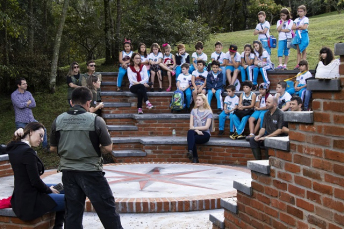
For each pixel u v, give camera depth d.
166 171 8.23
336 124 3.11
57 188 4.84
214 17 26.95
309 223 3.38
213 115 10.49
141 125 11.01
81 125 4.18
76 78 11.08
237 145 9.76
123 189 6.68
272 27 23.55
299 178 3.49
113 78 12.88
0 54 14.30
